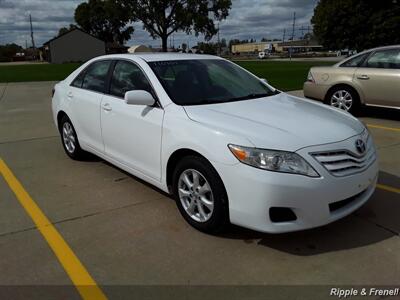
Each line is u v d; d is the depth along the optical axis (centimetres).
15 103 1264
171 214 422
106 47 9006
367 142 388
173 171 408
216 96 439
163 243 366
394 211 422
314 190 326
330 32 2727
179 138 380
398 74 803
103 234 384
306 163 327
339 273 319
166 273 322
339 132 363
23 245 366
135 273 323
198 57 506
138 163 453
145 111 429
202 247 358
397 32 2341
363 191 375
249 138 338
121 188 496
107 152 511
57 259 343
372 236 373
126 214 425
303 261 335
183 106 406
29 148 693
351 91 880
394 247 354
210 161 350
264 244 361
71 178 536
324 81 917
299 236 373
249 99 445
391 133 755
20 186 509
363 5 2512
